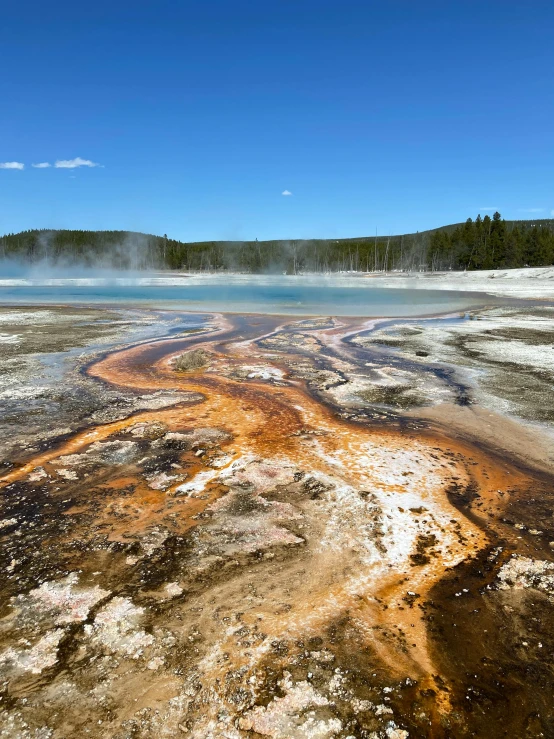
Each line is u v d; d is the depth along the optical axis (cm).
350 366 1449
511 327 2206
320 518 591
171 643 392
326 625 415
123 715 329
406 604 445
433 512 612
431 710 337
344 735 316
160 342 1891
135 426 917
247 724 323
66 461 759
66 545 534
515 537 559
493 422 951
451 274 6756
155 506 620
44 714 330
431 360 1522
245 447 818
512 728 326
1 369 1400
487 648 394
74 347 1767
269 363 1495
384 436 878
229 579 475
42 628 409
